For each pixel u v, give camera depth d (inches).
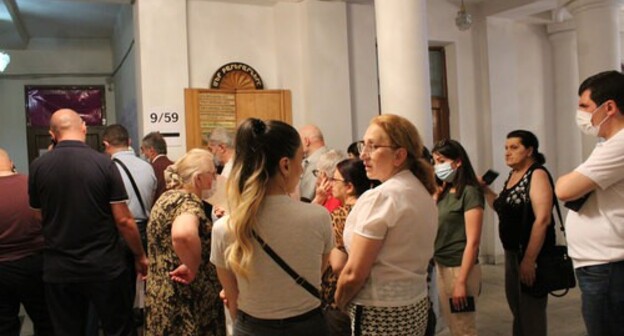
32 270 111.3
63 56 298.4
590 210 65.7
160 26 176.7
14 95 291.6
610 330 63.9
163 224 78.6
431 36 230.5
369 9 210.7
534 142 102.0
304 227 58.1
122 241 106.5
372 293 62.5
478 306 166.9
